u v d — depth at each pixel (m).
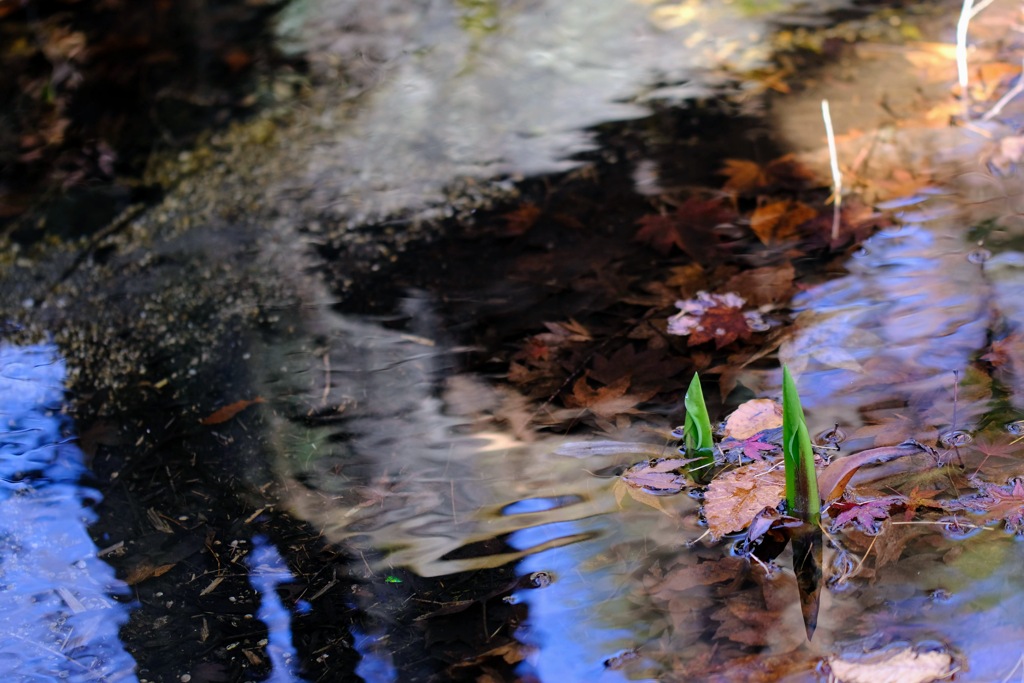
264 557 1.60
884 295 2.02
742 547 1.47
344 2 3.45
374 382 2.00
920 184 2.38
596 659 1.33
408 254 2.43
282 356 2.11
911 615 1.33
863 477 1.56
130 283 2.43
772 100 2.84
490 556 1.53
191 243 2.56
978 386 1.73
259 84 3.17
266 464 1.81
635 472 1.65
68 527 1.72
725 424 1.73
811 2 3.28
